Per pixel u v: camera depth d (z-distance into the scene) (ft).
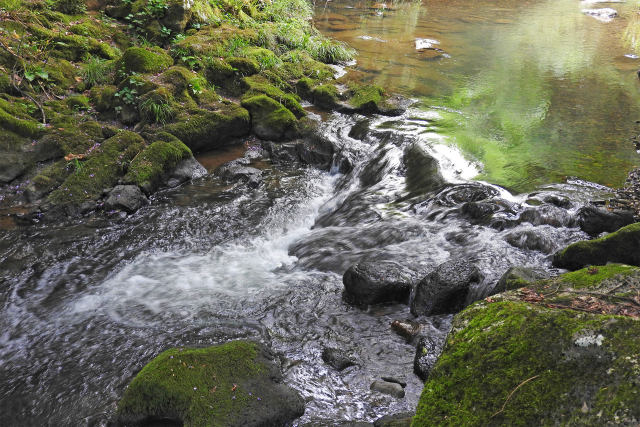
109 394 11.67
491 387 7.06
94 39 29.50
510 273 13.56
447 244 17.12
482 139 24.54
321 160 24.86
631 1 67.92
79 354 13.00
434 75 34.68
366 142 25.35
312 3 57.31
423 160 22.58
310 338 13.38
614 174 20.66
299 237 19.25
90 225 19.17
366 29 48.21
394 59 38.32
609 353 6.72
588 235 16.58
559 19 55.47
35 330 13.92
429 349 12.21
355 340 13.30
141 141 23.20
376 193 21.27
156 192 21.77
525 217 17.47
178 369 10.98
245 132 26.45
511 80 33.60
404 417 10.19
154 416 10.50
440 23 52.16
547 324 7.35
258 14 40.55
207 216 20.20
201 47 30.45
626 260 14.14
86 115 24.97
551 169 21.25
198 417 10.03
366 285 14.60
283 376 11.81
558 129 25.58
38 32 27.50
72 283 15.99
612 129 25.49
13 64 25.20
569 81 33.30
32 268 16.60
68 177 20.77
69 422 10.93
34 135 22.41
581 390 6.58
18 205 20.08
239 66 30.25
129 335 13.65
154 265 17.07
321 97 29.68
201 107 26.53
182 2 32.30
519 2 66.23
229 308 14.76
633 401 6.19
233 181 22.84
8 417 11.21
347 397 11.28
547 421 6.52
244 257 17.76
